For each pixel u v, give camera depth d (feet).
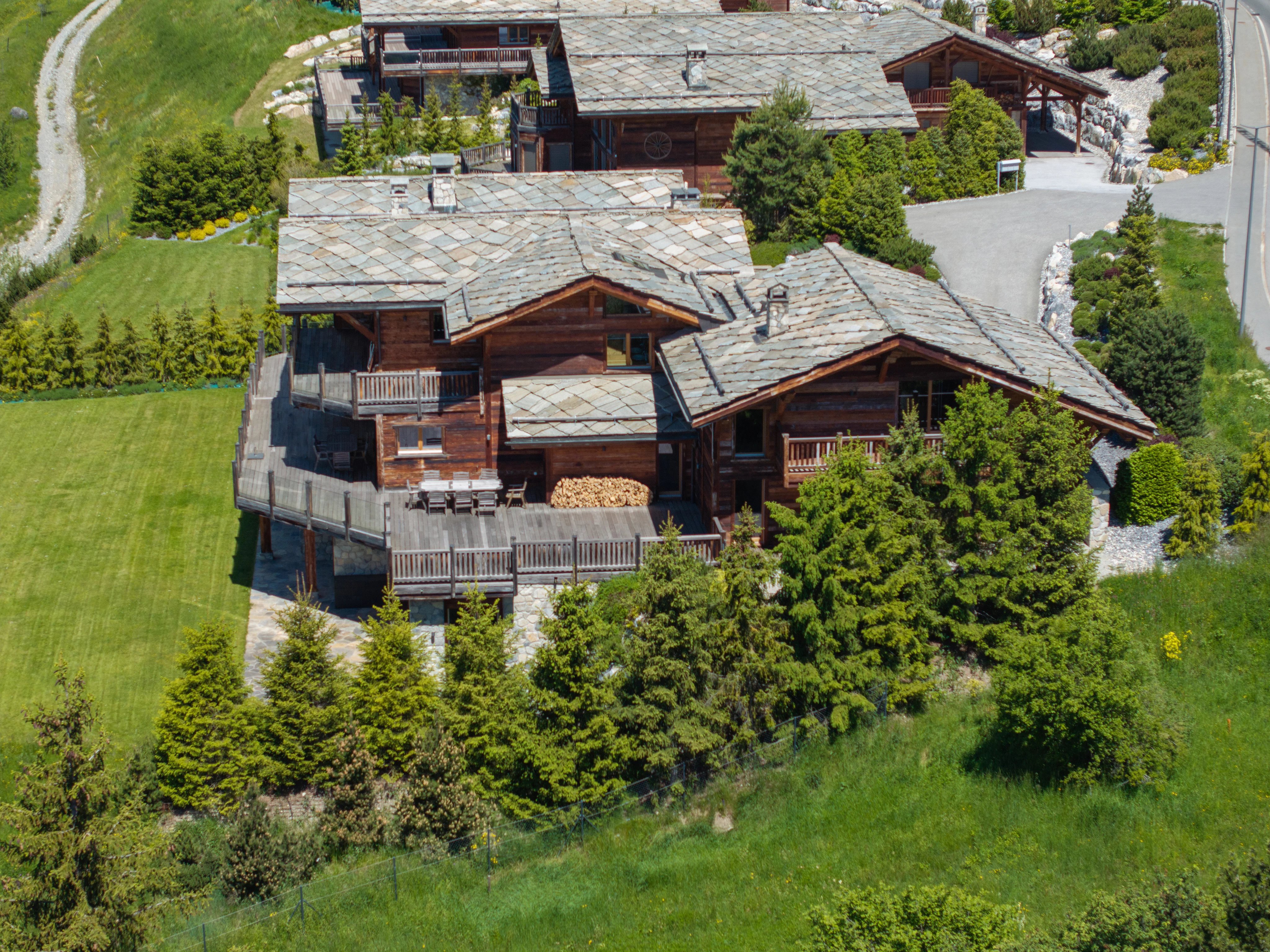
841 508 131.64
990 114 241.76
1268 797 119.55
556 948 114.21
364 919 117.29
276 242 271.69
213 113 353.10
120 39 407.23
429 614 147.33
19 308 249.96
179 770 128.98
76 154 370.94
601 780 126.82
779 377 141.90
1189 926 93.04
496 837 123.65
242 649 151.02
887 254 206.39
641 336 163.94
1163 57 280.92
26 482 188.24
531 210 184.24
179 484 188.03
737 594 128.98
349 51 364.17
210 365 221.25
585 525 157.17
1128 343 169.58
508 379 163.32
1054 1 302.86
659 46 252.83
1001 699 124.47
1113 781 122.42
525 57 302.45
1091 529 151.02
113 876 113.19
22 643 153.89
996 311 164.66
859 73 246.68
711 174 241.14
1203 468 148.36
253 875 119.44
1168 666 135.13
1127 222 190.08
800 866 119.24
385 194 187.11
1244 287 181.37
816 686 130.00
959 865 117.29
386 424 162.50
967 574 138.00
